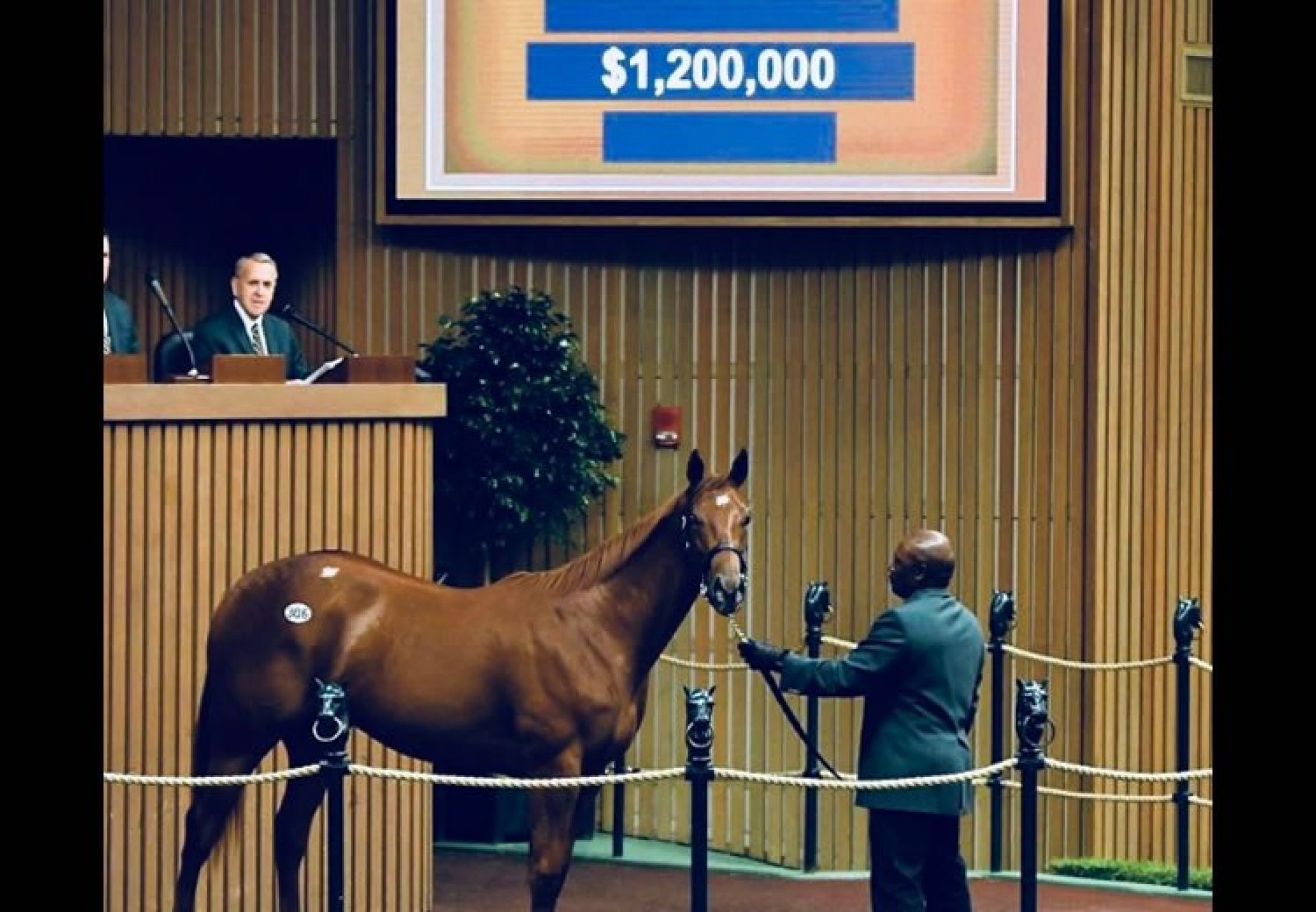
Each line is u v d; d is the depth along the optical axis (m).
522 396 13.12
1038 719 10.22
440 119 13.58
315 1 13.80
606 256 13.92
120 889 10.79
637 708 10.34
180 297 14.94
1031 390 13.90
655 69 13.55
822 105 13.55
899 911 9.75
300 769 9.76
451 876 12.46
